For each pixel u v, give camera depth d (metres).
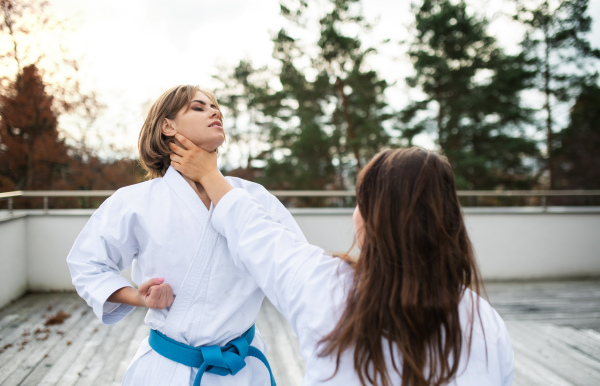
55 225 3.85
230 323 0.92
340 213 4.34
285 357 2.59
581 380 2.35
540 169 12.41
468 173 11.08
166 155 1.01
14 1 7.29
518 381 2.33
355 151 11.47
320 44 11.05
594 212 4.77
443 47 11.40
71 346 2.67
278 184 11.72
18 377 2.24
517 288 4.39
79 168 8.62
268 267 0.73
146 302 0.87
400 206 0.64
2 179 8.16
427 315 0.62
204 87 1.04
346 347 0.63
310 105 11.77
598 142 12.12
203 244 0.91
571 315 3.57
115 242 0.94
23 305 3.48
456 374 0.63
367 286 0.64
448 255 0.63
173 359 0.91
